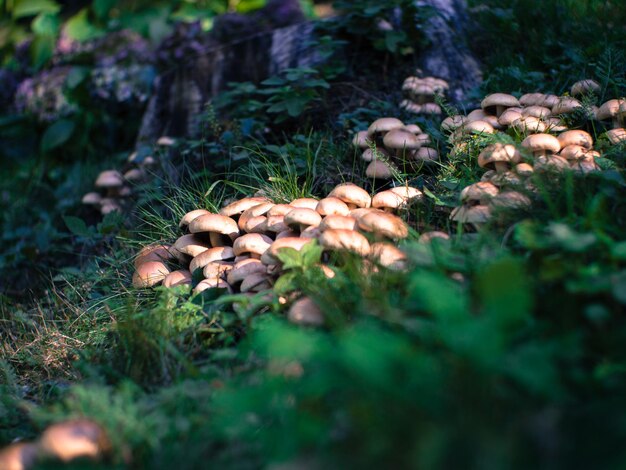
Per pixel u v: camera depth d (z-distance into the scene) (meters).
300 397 0.93
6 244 1.69
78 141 2.06
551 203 1.08
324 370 0.89
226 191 1.52
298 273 1.08
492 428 0.84
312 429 0.89
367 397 0.88
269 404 0.93
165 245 1.37
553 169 1.16
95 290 1.39
